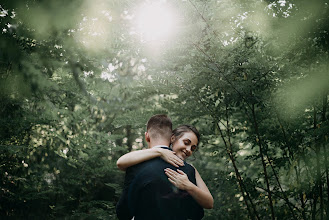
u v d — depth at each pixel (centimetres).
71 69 594
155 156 182
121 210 178
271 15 358
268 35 364
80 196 743
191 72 354
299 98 342
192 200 177
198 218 180
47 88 562
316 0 338
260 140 371
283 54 362
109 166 701
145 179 173
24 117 589
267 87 343
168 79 374
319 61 354
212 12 353
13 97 541
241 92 344
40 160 744
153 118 200
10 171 656
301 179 376
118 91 757
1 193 660
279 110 358
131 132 843
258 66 336
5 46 470
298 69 354
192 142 215
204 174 500
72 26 475
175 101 397
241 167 602
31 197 659
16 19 445
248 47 347
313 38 345
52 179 776
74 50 532
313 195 351
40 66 527
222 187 457
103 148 704
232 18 364
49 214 723
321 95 349
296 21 341
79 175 714
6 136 599
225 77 337
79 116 693
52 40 497
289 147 370
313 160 361
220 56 337
